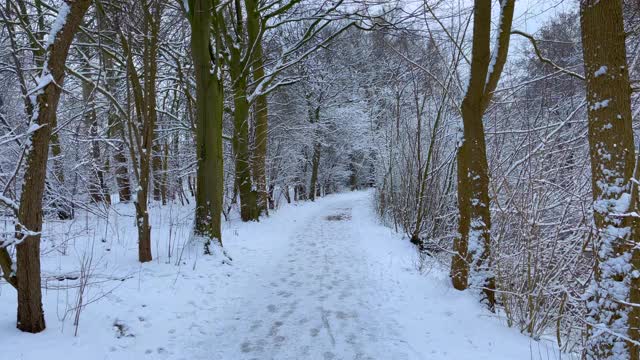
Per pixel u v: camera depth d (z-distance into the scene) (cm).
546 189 584
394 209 1238
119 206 1457
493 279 541
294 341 454
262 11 1399
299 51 1797
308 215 1752
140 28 739
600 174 336
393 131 1306
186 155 1497
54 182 854
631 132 329
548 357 389
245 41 1364
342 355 420
